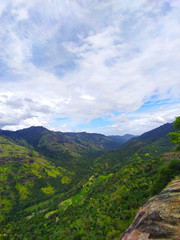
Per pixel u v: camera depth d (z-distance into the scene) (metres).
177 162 31.14
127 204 58.06
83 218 77.94
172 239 8.45
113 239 42.19
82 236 58.53
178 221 9.49
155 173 72.06
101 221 60.94
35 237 88.00
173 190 14.72
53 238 75.12
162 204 12.81
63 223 90.06
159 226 10.09
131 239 11.39
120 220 50.69
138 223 13.22
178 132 31.72
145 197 53.16
